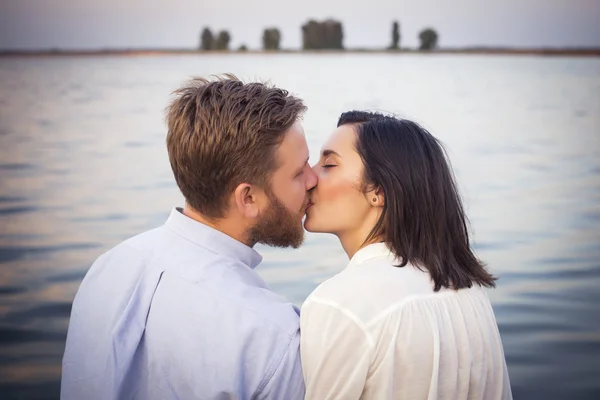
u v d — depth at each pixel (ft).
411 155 4.89
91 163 38.09
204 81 5.19
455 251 4.96
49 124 51.96
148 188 31.73
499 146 44.45
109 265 4.96
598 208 28.32
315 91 63.62
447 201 4.94
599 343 15.15
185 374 4.57
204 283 4.69
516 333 15.89
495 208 28.27
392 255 4.78
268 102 4.95
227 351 4.51
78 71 65.26
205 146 4.85
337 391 4.37
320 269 19.39
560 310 17.26
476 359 4.56
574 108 58.54
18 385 13.73
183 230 4.97
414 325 4.35
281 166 4.99
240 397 4.48
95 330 4.77
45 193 31.09
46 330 16.47
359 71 72.69
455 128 51.44
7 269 20.84
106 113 56.18
